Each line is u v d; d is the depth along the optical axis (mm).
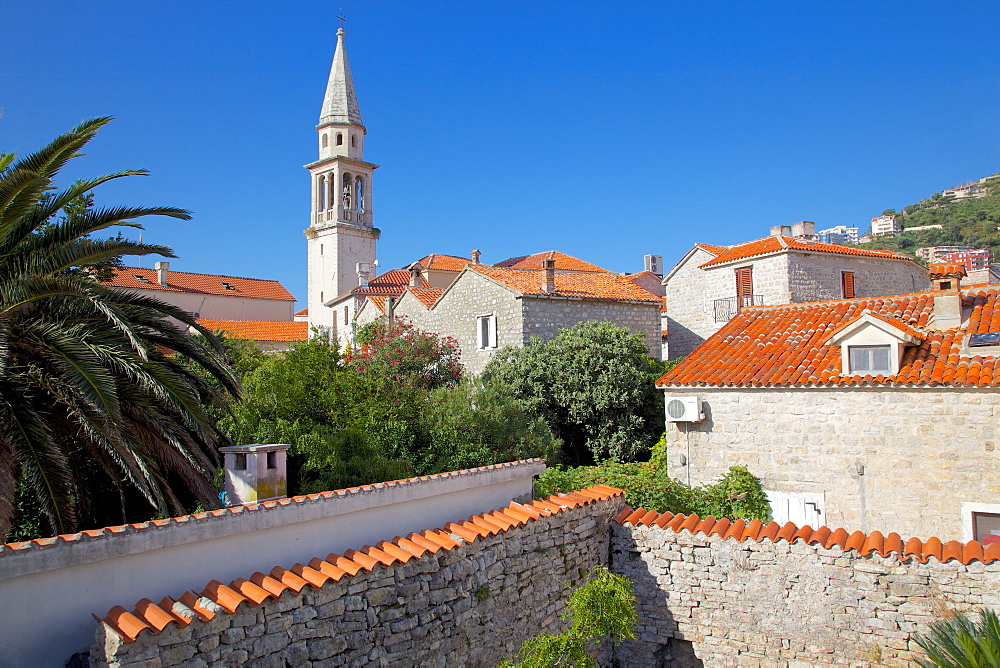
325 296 58969
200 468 11703
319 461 14883
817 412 16141
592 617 9430
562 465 23453
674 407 17547
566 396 25156
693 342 36188
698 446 17625
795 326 19312
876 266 34406
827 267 32750
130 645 6168
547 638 9102
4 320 9734
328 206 60250
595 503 12711
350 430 16141
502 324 29844
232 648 6945
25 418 9688
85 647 6520
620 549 12875
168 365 11969
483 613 9922
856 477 15594
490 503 12055
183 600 7066
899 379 15109
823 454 16016
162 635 6406
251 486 10062
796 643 11352
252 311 65250
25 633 6160
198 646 6668
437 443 17594
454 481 11102
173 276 62594
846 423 15773
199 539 7477
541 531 11320
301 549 8648
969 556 10469
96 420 9859
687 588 12266
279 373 17469
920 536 14836
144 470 9906
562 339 26547
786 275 31531
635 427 25312
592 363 25484
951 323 16641
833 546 11234
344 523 9266
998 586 10141
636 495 15672
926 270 37656
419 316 36000
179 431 11852
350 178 60656
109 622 6281
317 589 7809
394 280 50344
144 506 12773
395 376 23734
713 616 12031
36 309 10773
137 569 7012
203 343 13109
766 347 18547
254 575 7824
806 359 17219
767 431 16719
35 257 10617
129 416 11547
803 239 36906
